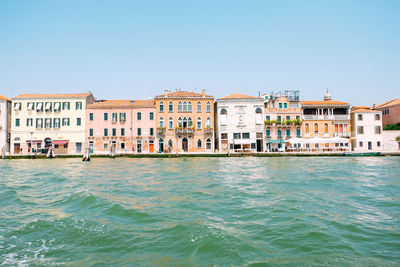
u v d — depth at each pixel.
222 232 9.13
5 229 9.91
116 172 26.53
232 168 29.42
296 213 11.55
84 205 12.97
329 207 12.56
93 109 53.72
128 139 53.47
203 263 7.24
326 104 53.94
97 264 7.29
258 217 11.01
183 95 54.16
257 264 7.16
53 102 53.69
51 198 14.88
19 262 7.48
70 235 9.22
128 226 10.01
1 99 52.72
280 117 54.03
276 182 19.45
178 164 35.22
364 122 53.66
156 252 7.89
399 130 53.66
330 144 53.25
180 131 53.22
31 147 52.22
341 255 7.68
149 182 19.98
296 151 51.44
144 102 56.31
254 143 53.22
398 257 7.57
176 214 11.48
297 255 7.67
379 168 28.48
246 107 53.94
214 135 56.81
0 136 52.44
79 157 47.66
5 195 15.81
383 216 11.23
